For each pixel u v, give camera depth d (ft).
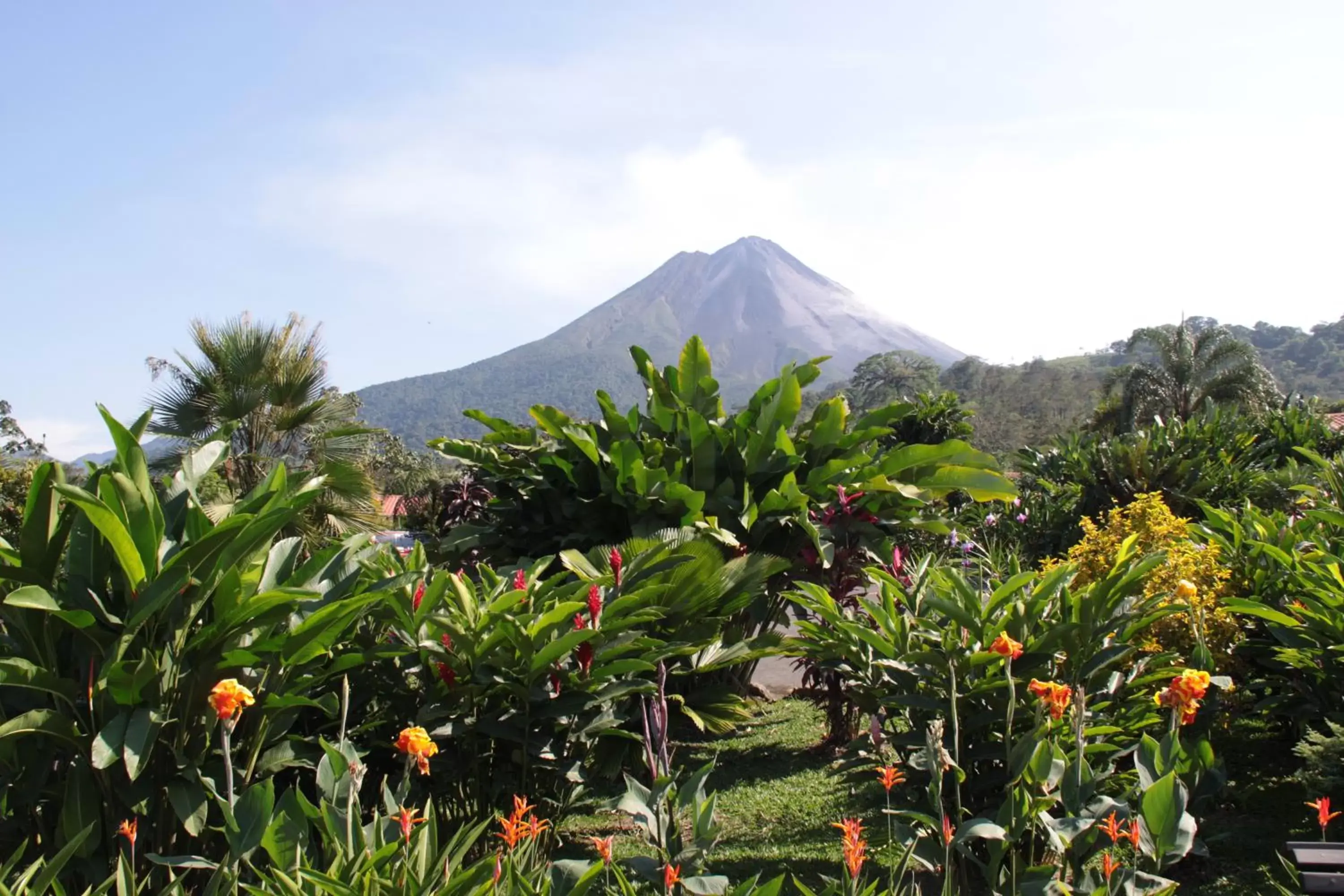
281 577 13.66
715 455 25.63
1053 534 40.86
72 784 10.60
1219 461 41.01
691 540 19.71
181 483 13.51
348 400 42.06
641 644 14.67
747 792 19.35
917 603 14.35
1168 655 13.92
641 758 15.83
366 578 15.03
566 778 14.32
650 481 23.76
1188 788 11.71
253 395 36.19
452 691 13.98
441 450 27.37
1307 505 24.66
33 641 11.10
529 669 13.75
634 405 26.58
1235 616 16.96
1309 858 8.70
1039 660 12.51
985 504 43.32
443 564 26.48
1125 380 102.73
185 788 10.83
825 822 16.60
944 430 53.93
